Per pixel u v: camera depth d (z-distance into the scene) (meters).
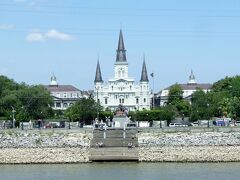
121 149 135.50
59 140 141.12
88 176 106.88
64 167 123.88
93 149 135.88
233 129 143.25
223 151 136.62
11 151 137.38
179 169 117.19
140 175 107.44
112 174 109.62
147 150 136.62
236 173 109.19
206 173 109.62
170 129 146.62
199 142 139.62
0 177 106.69
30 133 143.50
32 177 106.25
